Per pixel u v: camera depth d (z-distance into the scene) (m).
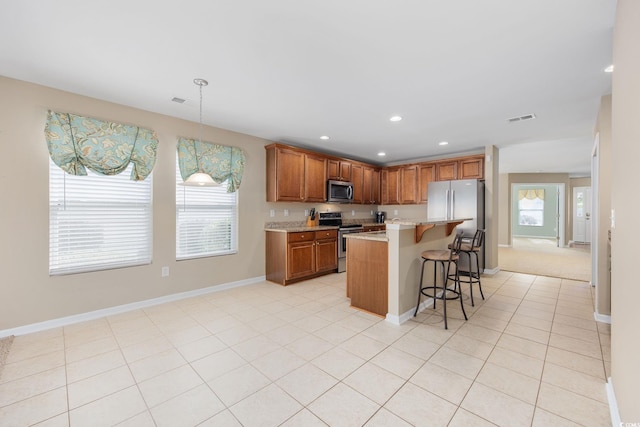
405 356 2.25
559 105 3.09
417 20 1.74
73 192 2.93
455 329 2.74
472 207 4.77
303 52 2.10
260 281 4.53
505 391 1.82
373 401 1.73
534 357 2.23
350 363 2.15
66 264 2.89
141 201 3.36
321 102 3.05
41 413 1.62
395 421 1.57
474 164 5.13
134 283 3.28
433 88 2.69
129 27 1.81
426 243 3.44
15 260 2.60
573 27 1.79
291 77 2.49
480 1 1.57
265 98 2.96
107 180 3.13
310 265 4.60
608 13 1.65
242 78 2.51
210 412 1.64
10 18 1.71
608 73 2.39
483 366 2.11
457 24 1.77
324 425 1.55
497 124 3.76
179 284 3.64
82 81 2.59
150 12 1.67
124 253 3.25
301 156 4.79
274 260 4.46
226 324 2.85
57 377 1.96
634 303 1.28
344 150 5.43
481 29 1.82
